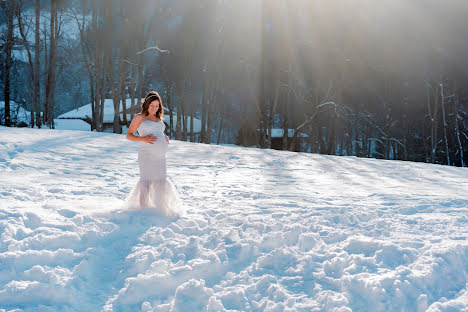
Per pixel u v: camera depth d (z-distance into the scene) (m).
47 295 3.00
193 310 2.95
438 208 6.15
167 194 5.37
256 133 41.41
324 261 3.74
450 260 3.59
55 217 4.54
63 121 47.25
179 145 18.19
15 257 3.38
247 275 3.47
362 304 3.01
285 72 37.50
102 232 4.27
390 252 3.78
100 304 3.06
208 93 39.53
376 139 45.72
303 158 15.93
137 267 3.56
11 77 41.94
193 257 3.80
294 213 5.58
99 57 36.38
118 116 34.91
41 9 36.72
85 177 8.31
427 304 3.01
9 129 17.72
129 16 35.19
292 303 3.03
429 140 46.09
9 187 6.14
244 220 4.97
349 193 7.98
